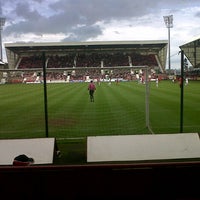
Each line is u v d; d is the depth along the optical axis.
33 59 81.19
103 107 22.05
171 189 4.32
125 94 32.09
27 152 9.27
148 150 9.39
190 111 19.05
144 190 4.31
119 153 9.29
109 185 4.28
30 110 21.47
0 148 9.37
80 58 81.88
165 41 73.75
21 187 4.24
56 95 32.19
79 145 11.62
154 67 75.44
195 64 64.31
